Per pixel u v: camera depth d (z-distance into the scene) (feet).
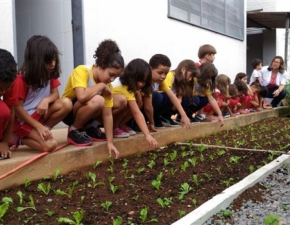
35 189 9.57
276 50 47.19
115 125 13.56
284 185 11.32
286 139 18.84
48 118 11.41
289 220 8.77
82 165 11.57
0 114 9.34
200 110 20.38
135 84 12.75
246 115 25.25
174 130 16.60
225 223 8.33
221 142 17.69
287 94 33.68
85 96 11.37
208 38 29.86
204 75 18.35
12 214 7.98
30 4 20.06
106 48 11.73
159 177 10.67
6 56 8.79
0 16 14.73
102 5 19.16
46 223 7.59
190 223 7.59
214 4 30.71
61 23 18.95
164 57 14.23
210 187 10.34
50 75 10.88
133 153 13.84
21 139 10.88
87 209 8.38
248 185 10.49
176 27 25.35
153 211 8.43
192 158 13.20
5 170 9.42
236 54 35.45
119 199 9.09
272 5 45.55
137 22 21.57
